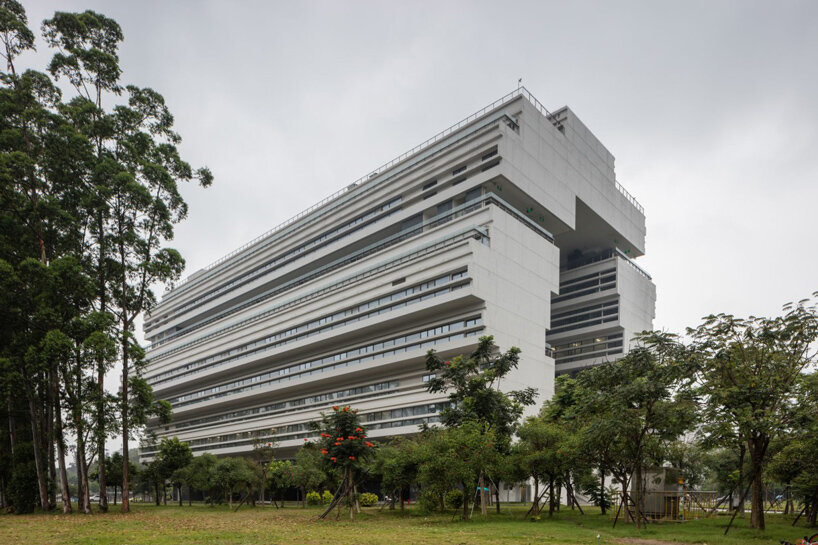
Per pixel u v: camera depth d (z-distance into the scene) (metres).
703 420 24.12
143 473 64.06
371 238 79.62
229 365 91.94
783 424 21.72
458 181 69.50
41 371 35.66
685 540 19.70
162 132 41.47
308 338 77.19
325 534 20.27
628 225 92.69
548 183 72.50
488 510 37.97
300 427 74.25
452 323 62.44
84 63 37.81
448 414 33.03
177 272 38.50
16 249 36.28
